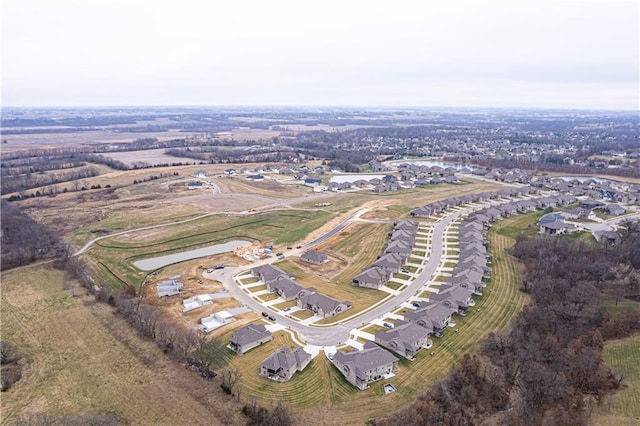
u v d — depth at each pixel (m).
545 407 71.12
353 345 92.00
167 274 132.25
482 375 79.81
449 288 112.50
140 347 92.00
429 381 80.25
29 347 93.38
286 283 117.69
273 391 77.56
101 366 86.12
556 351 85.00
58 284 124.69
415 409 71.31
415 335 90.31
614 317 95.06
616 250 131.12
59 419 70.94
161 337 93.94
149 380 81.56
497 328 98.44
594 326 94.62
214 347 91.25
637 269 120.69
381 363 81.12
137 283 126.19
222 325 100.62
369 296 116.25
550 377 75.56
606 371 78.56
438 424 68.50
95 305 111.38
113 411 73.81
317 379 80.81
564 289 108.94
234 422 70.31
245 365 85.44
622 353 84.75
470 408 72.62
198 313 106.81
